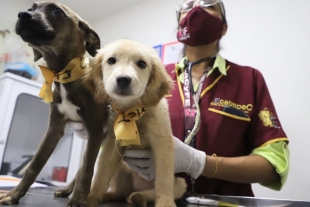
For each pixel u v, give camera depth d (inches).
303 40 55.4
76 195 23.8
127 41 29.4
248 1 65.3
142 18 86.7
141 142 30.5
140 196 29.0
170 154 27.7
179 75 49.3
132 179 35.5
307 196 49.3
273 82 57.3
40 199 27.5
